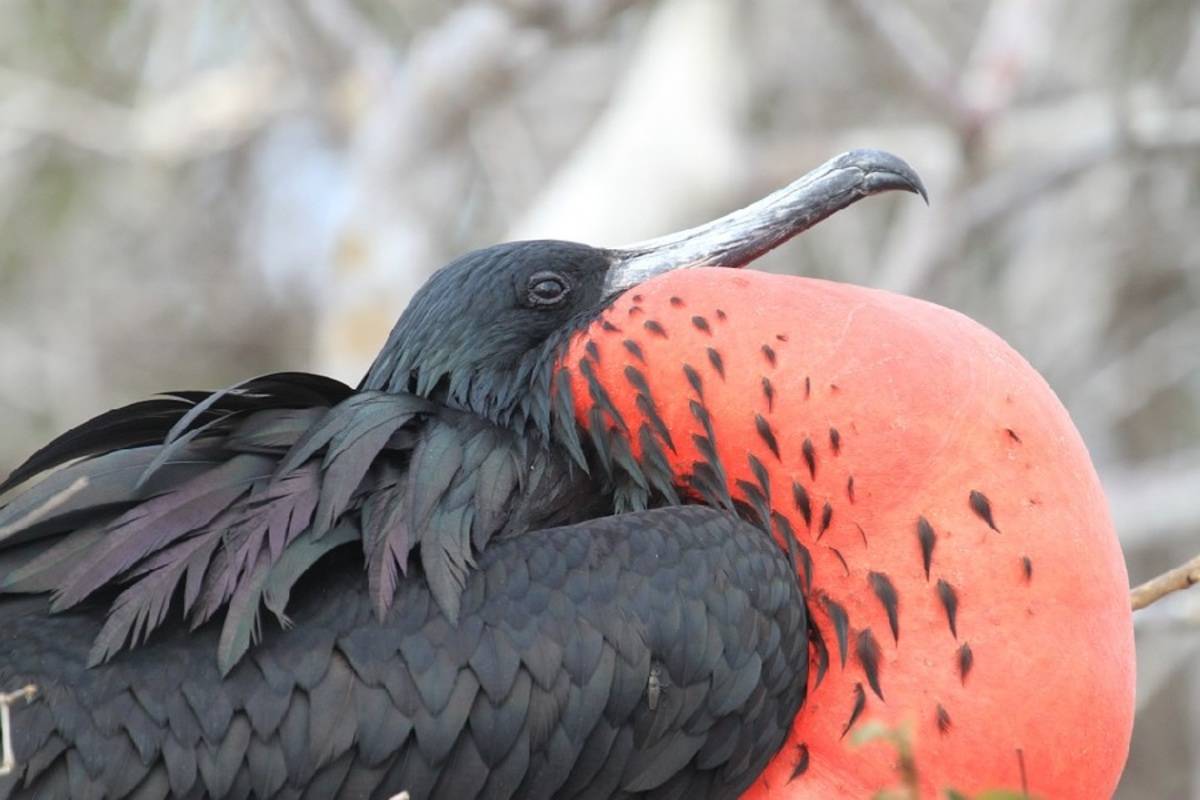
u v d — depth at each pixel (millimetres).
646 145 18422
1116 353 19875
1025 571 7371
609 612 7355
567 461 8188
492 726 7250
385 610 7312
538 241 8703
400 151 17500
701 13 18812
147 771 7098
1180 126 17844
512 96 18750
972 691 7328
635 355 7938
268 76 19172
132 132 19062
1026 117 18453
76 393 19594
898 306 7812
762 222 8852
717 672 7402
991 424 7508
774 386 7648
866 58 19469
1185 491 18203
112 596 7543
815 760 7578
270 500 7594
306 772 7172
